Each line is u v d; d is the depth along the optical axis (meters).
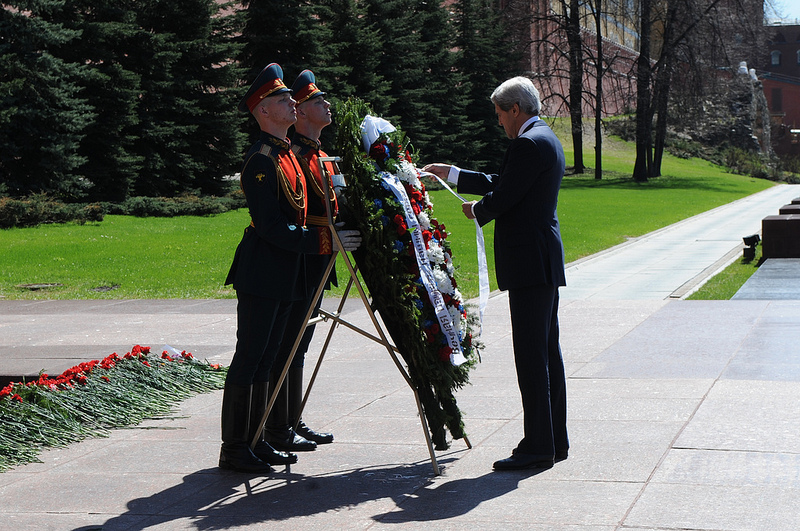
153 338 9.39
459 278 5.22
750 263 17.67
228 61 36.69
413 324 4.66
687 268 17.00
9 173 27.11
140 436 5.65
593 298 12.58
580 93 56.09
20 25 26.20
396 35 46.00
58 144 26.92
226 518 4.05
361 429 5.58
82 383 6.40
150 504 4.29
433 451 4.66
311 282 5.05
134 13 30.19
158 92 31.47
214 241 22.58
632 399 5.94
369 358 7.92
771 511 3.78
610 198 42.06
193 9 32.12
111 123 29.00
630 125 76.00
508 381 6.75
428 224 4.97
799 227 17.52
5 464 5.04
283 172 4.72
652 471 4.42
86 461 5.11
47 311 12.05
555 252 4.62
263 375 4.98
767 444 4.75
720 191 49.91
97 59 29.52
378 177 4.74
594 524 3.72
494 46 54.19
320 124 5.05
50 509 4.26
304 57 36.75
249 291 4.75
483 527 3.78
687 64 55.12
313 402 6.32
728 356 7.21
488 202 4.57
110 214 28.22
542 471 4.55
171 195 31.94
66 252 19.84
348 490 4.41
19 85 25.70
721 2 52.16
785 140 100.50
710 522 3.68
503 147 53.41
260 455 4.91
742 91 81.44
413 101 46.25
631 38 89.75
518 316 4.63
